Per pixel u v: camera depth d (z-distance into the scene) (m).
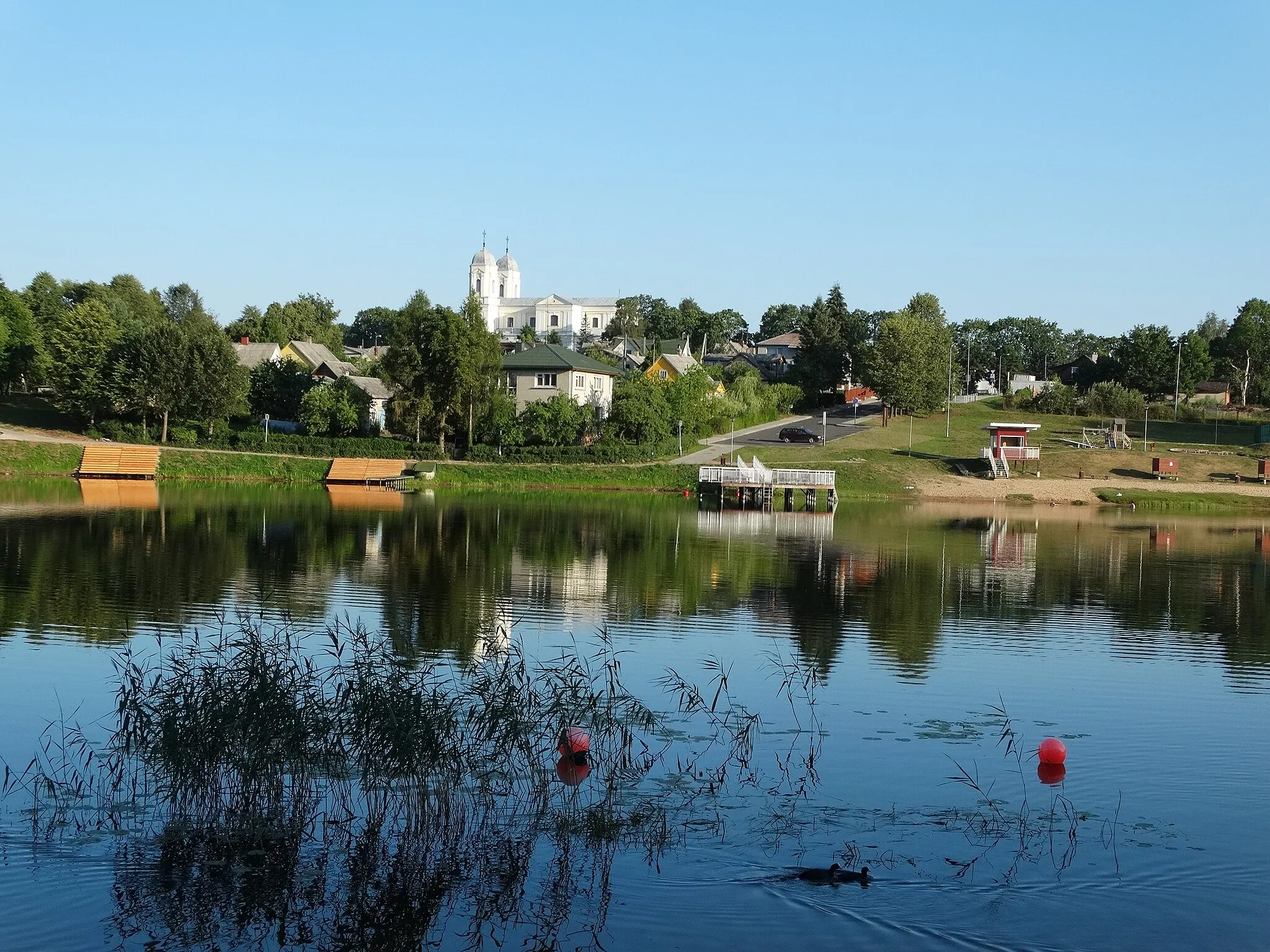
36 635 28.19
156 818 17.00
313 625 30.12
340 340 175.75
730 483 76.50
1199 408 131.12
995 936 13.83
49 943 13.32
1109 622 34.81
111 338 90.81
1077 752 21.12
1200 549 55.88
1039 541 58.34
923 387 122.06
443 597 35.25
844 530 61.59
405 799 17.72
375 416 98.81
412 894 14.82
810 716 23.16
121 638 27.86
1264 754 21.14
